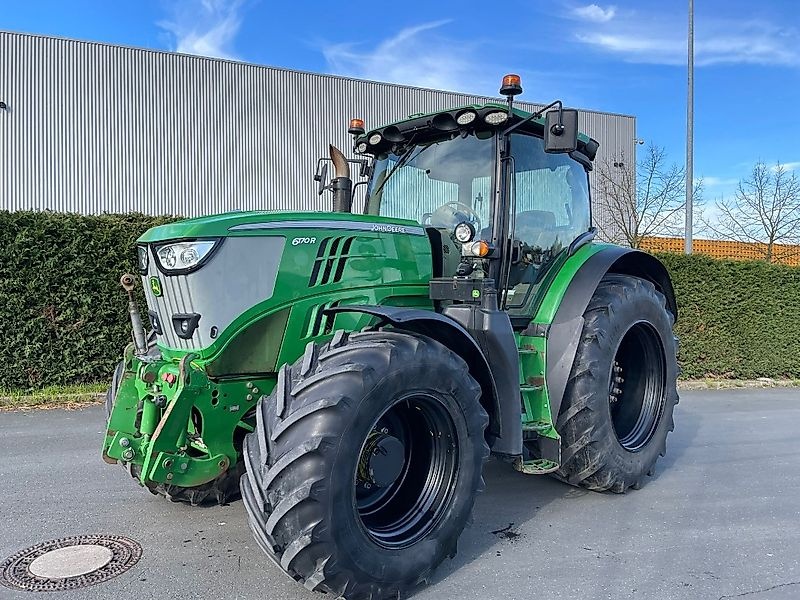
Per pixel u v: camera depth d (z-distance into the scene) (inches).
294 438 104.7
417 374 116.5
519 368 145.5
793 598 119.8
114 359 315.3
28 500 165.9
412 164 173.5
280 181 727.7
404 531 120.3
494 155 159.3
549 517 160.7
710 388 405.7
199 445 130.0
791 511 169.0
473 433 126.4
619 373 194.9
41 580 121.6
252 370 128.1
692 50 545.6
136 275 314.5
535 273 170.1
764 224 839.7
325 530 103.2
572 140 142.3
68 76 661.3
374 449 119.3
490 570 130.0
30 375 301.6
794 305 439.5
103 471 192.1
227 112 711.1
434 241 156.2
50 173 653.9
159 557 132.1
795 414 313.7
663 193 776.3
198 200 701.3
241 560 130.9
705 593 121.2
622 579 126.6
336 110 747.4
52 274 300.8
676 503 173.5
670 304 215.2
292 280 130.0
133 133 681.0
